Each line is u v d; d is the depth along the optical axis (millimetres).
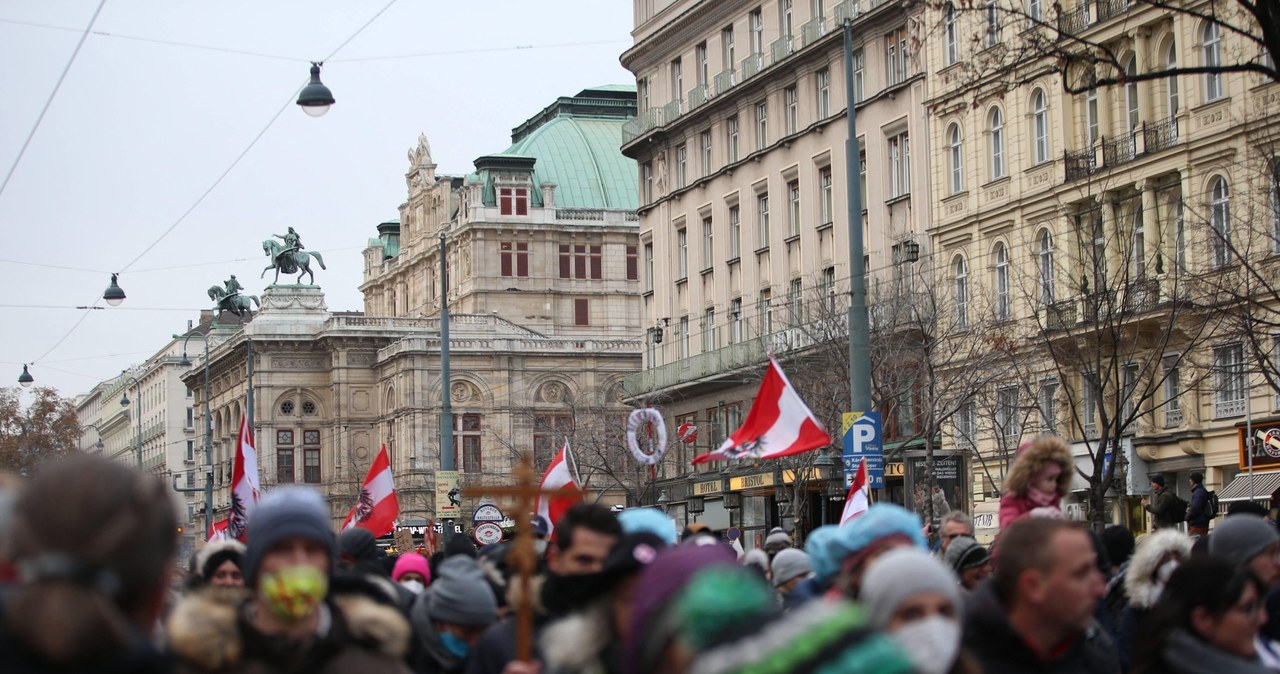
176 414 184375
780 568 13102
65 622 4035
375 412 139625
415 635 10055
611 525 8375
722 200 70062
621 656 6348
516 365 131000
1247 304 34688
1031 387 44250
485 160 139375
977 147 52188
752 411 20062
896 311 47000
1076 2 46719
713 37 70812
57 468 4277
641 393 76625
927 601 5992
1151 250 43438
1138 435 43500
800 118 63906
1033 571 7172
